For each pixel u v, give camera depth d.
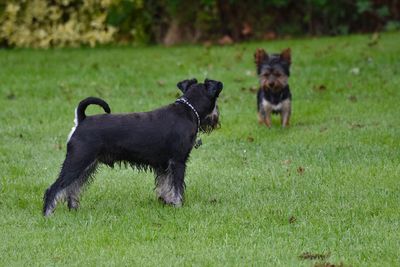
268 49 24.92
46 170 13.83
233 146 15.29
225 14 27.78
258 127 16.62
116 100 19.36
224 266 9.07
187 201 11.84
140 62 23.78
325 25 27.98
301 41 26.22
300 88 19.86
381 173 13.04
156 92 20.17
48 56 25.25
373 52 23.39
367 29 27.98
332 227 10.41
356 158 14.11
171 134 11.18
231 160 14.28
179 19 27.61
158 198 11.65
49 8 27.00
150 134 11.08
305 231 10.30
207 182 12.84
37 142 15.95
